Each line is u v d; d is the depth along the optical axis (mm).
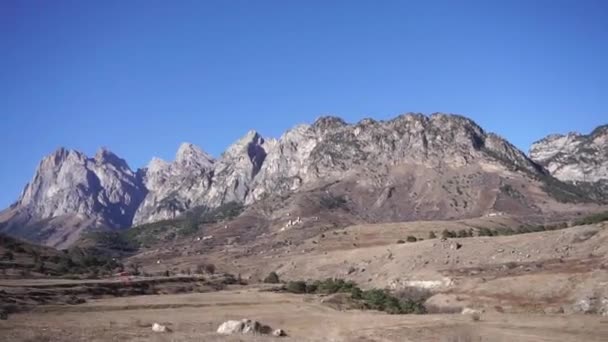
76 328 63969
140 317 87438
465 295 113750
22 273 160625
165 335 56031
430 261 162375
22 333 55219
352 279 179125
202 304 109062
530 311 90750
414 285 139625
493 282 116125
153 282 150500
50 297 110188
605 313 84562
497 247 156250
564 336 60406
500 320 73500
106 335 55000
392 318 81562
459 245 170250
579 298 92938
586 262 116188
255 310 100562
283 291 146000
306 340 55750
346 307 110750
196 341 51469
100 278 167375
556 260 126750
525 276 113000
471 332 63969
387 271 170375
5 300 98438
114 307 101188
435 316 81438
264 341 53000
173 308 103938
